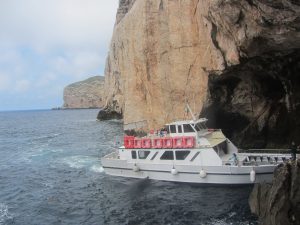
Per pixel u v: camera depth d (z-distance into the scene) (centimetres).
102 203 2216
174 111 3278
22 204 2333
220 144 2361
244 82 2788
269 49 2170
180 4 3105
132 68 4078
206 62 2864
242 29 2048
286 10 1644
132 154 2567
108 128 6969
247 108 2897
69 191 2538
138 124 4034
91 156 3853
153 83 3594
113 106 8531
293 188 1456
